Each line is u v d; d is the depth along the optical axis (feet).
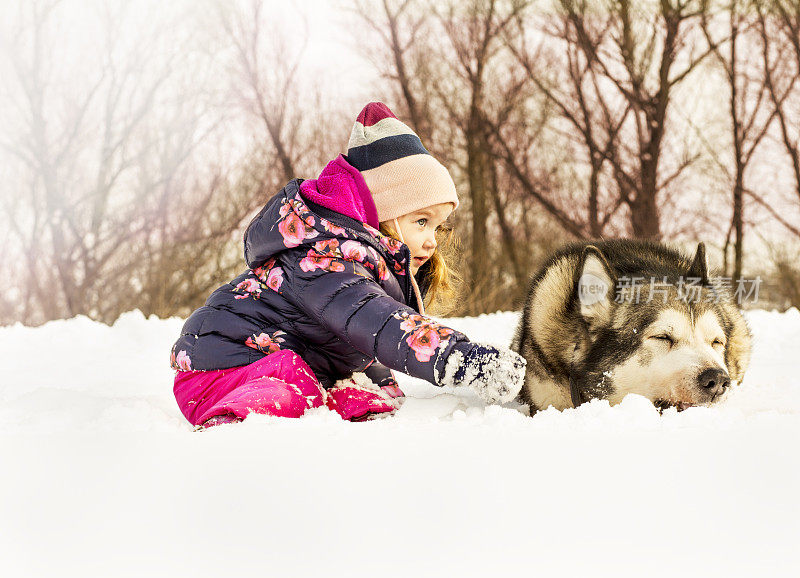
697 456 5.49
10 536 4.23
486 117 70.33
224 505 4.60
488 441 5.99
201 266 65.77
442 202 10.62
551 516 4.42
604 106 70.33
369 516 4.43
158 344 21.12
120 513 4.51
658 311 10.62
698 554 3.96
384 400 9.66
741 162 66.80
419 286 11.95
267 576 3.77
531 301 12.41
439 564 3.87
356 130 10.71
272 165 69.92
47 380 14.70
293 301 9.57
